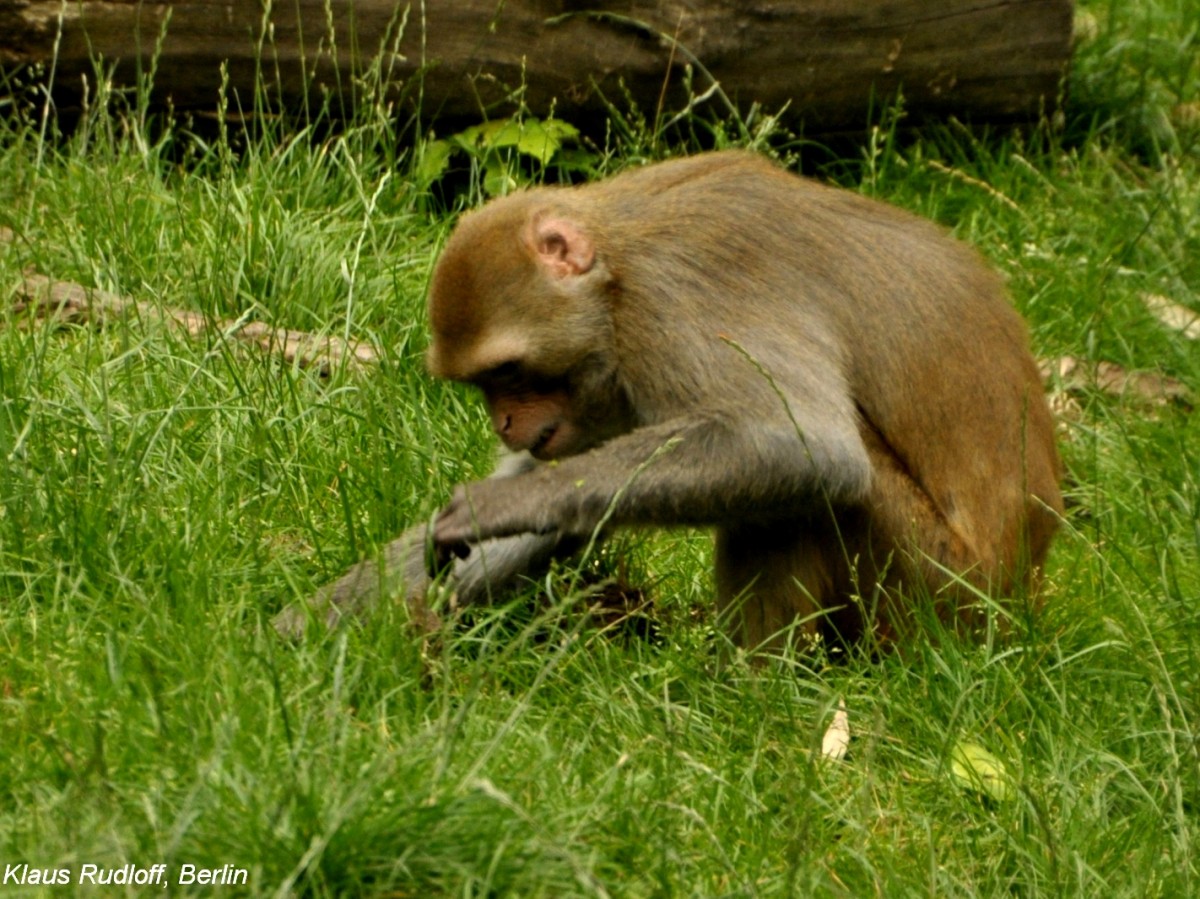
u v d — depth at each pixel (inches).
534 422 435.5
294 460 459.2
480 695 364.8
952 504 442.6
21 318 526.0
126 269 548.4
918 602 436.1
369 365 518.6
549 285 424.2
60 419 435.5
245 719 333.1
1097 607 451.5
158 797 302.8
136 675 349.1
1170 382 613.3
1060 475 480.4
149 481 430.9
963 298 446.6
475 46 638.5
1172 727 388.2
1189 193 708.7
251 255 558.3
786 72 669.9
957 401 440.5
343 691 354.9
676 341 421.4
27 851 288.4
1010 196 692.1
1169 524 510.9
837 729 386.3
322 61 632.4
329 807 300.8
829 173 704.4
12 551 403.5
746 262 426.3
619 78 653.9
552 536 441.1
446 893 295.9
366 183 614.2
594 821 320.5
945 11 677.9
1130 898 337.1
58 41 589.0
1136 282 654.5
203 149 627.8
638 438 411.5
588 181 650.8
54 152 603.8
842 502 420.5
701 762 360.2
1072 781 378.9
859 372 433.1
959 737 388.8
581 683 390.0
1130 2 867.4
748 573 441.1
